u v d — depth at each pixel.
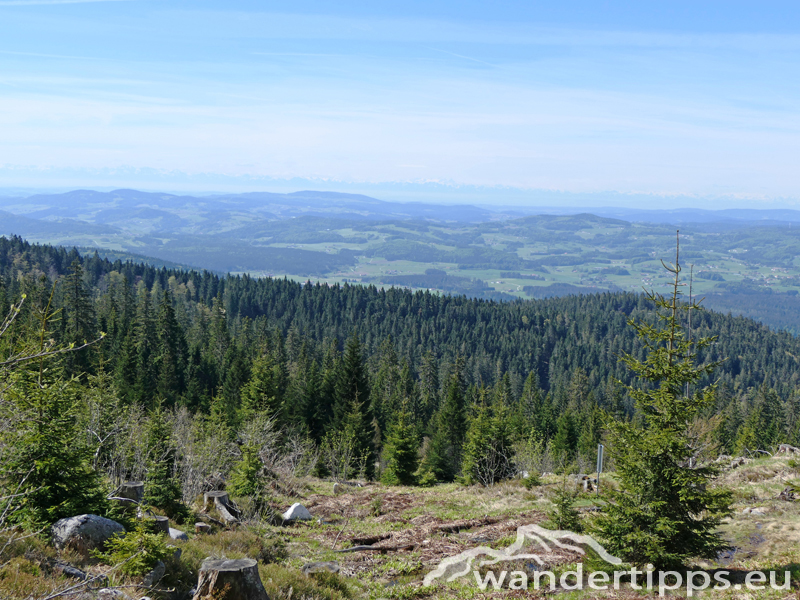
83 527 11.24
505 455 41.16
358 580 16.80
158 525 13.79
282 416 53.34
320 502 30.38
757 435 84.44
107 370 64.12
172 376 71.81
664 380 15.34
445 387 104.31
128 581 10.27
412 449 45.44
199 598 9.91
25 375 11.44
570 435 72.44
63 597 8.53
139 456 22.03
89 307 77.88
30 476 11.50
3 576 8.65
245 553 15.85
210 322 131.12
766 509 22.52
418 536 22.48
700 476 14.44
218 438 29.73
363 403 62.47
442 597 15.31
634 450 15.20
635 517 15.06
